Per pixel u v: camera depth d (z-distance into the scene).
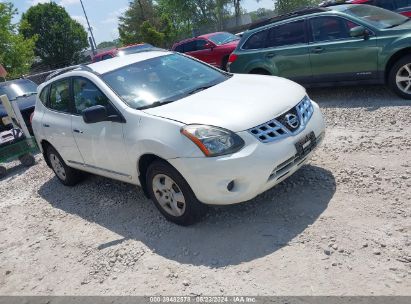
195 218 4.14
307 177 4.71
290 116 4.04
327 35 7.68
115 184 6.00
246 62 8.82
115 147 4.59
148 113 4.27
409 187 4.09
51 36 60.44
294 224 3.87
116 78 4.92
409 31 6.75
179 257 3.81
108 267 3.95
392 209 3.78
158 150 3.99
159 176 4.20
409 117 6.07
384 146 5.20
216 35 15.36
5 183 7.71
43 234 5.02
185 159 3.79
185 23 55.00
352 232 3.56
